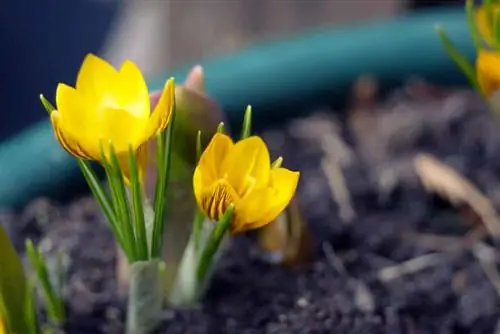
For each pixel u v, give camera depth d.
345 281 0.63
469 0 0.59
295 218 0.62
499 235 0.67
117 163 0.49
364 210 0.70
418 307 0.62
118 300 0.62
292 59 0.80
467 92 0.81
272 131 0.78
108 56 1.06
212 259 0.59
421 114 0.78
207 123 0.56
